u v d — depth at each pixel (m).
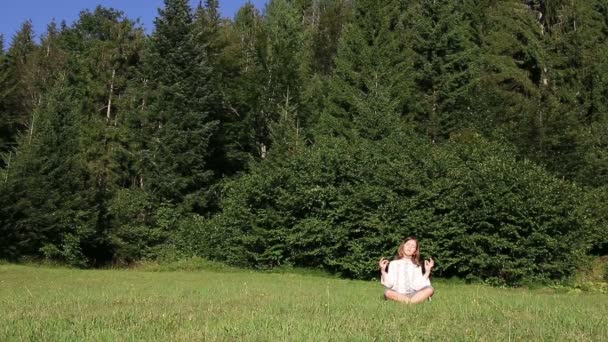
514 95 34.69
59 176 31.64
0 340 6.11
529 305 10.56
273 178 26.94
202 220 31.44
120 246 31.72
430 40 38.12
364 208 24.67
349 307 9.39
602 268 23.12
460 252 22.78
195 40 39.25
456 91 36.91
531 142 28.47
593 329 7.29
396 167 24.78
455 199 22.92
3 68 44.03
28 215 29.48
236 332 6.48
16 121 42.12
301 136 38.06
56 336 6.26
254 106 41.62
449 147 27.06
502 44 39.12
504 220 22.22
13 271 21.97
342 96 36.88
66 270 23.86
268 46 42.84
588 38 36.72
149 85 40.22
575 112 30.55
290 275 23.83
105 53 44.31
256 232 26.58
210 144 41.78
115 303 10.00
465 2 42.34
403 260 11.07
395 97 35.84
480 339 6.38
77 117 35.25
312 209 25.88
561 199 22.58
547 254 22.05
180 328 6.77
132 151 39.38
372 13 38.38
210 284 16.38
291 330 6.60
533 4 44.06
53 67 46.50
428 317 8.21
